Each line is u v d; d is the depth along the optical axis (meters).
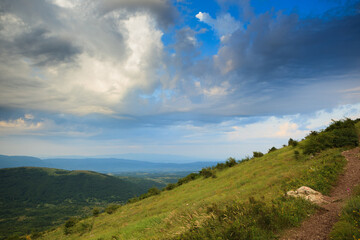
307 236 4.78
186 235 6.20
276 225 5.52
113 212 33.59
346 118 21.22
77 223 29.56
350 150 14.46
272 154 27.72
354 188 7.72
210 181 28.27
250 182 17.62
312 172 11.58
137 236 10.63
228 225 5.62
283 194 8.75
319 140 18.58
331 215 5.75
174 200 23.28
